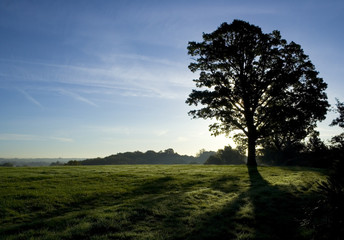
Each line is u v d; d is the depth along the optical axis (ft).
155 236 22.43
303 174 64.64
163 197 35.70
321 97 90.48
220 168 82.64
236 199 36.60
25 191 36.19
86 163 636.89
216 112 96.37
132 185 45.91
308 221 22.52
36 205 30.50
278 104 97.14
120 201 34.40
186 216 28.17
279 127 93.09
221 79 97.96
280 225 27.43
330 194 19.56
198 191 40.47
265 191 42.09
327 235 20.11
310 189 43.75
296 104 91.35
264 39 92.32
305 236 23.82
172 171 70.38
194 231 24.27
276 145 180.04
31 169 66.74
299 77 90.84
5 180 45.27
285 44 95.30
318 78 92.02
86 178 51.24
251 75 93.15
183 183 49.29
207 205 33.09
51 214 28.50
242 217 28.84
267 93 96.02
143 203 32.14
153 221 26.32
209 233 23.76
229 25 93.56
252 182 53.16
